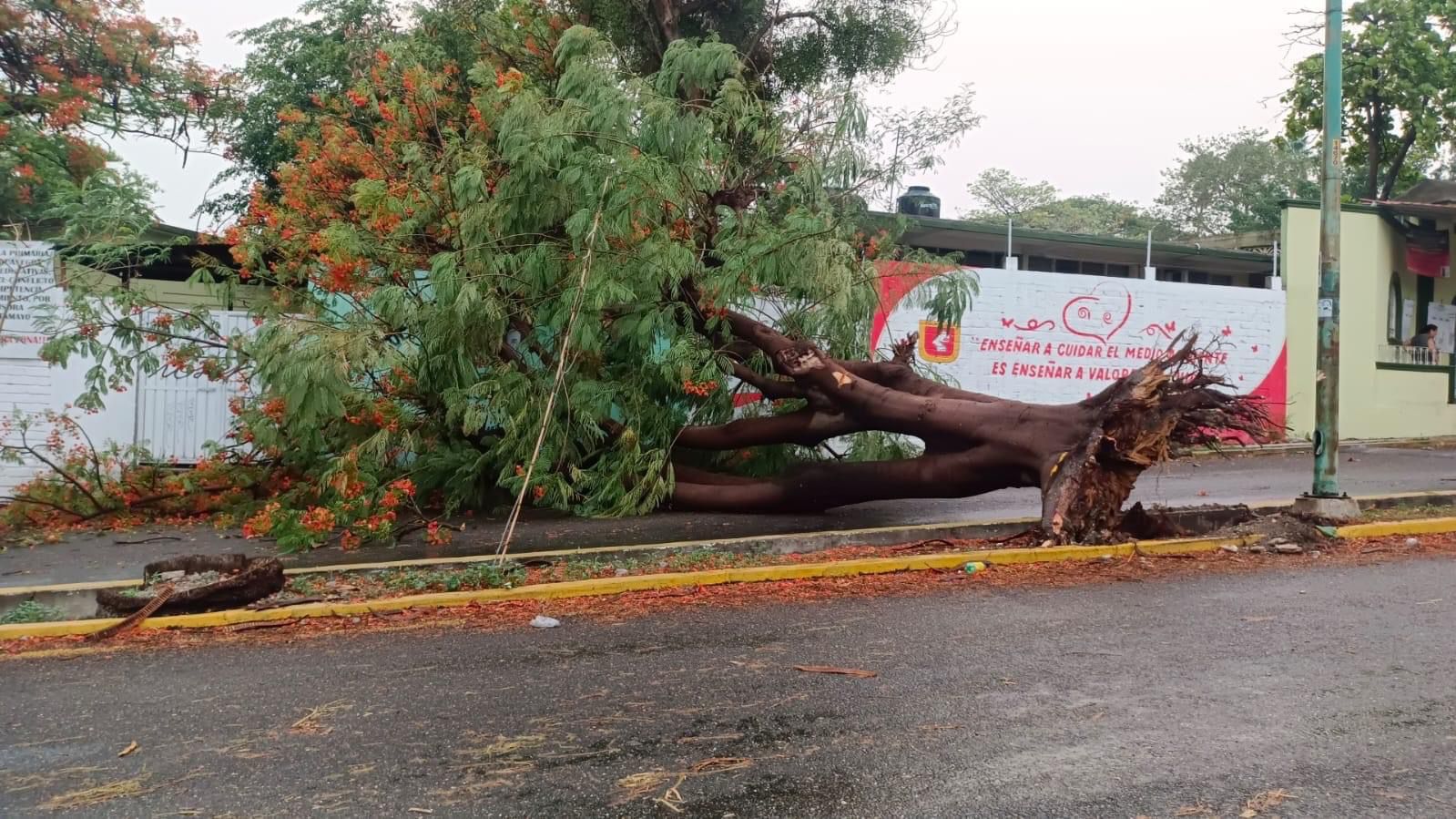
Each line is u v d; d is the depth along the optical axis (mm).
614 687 5453
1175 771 4164
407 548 9664
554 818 3834
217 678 5793
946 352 16469
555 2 17688
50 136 18734
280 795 4078
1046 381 17000
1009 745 4473
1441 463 15484
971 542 9312
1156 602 7176
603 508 11086
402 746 4605
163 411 12898
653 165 9695
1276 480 13547
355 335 9945
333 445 11109
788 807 3889
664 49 18062
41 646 6652
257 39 23891
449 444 11336
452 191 11094
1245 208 48031
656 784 4125
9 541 10352
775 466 12023
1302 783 4027
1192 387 9117
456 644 6461
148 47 20828
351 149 12984
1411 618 6625
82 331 10977
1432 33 25062
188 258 12375
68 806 4008
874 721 4824
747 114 10875
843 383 10305
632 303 10422
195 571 7863
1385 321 20781
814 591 7797
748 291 10398
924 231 21500
